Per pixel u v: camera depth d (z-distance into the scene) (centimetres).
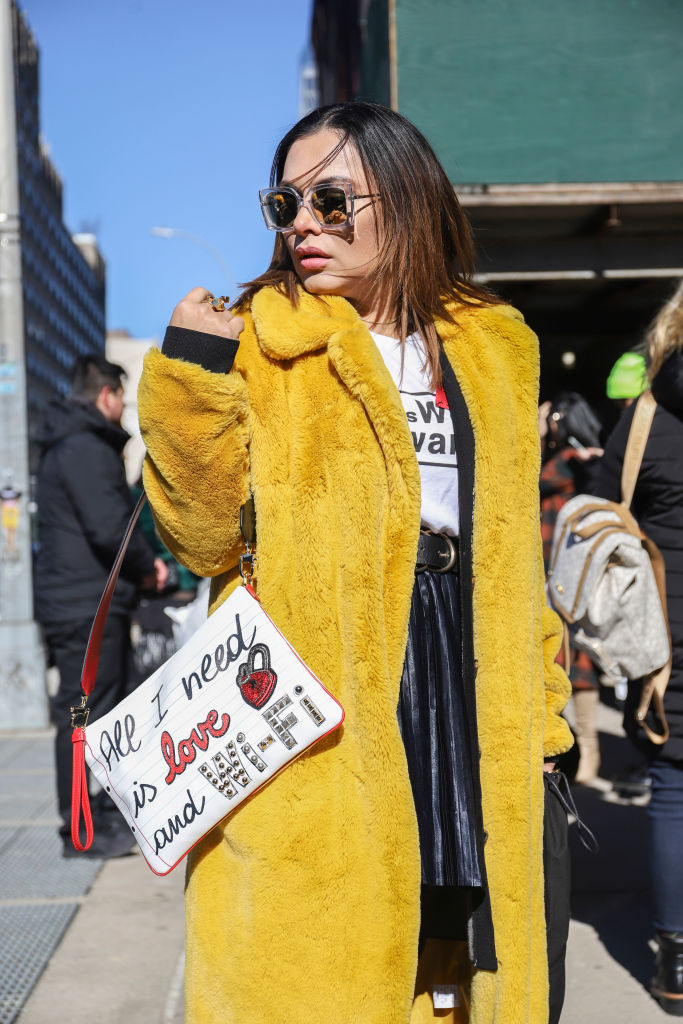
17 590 753
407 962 147
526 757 163
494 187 532
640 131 562
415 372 173
